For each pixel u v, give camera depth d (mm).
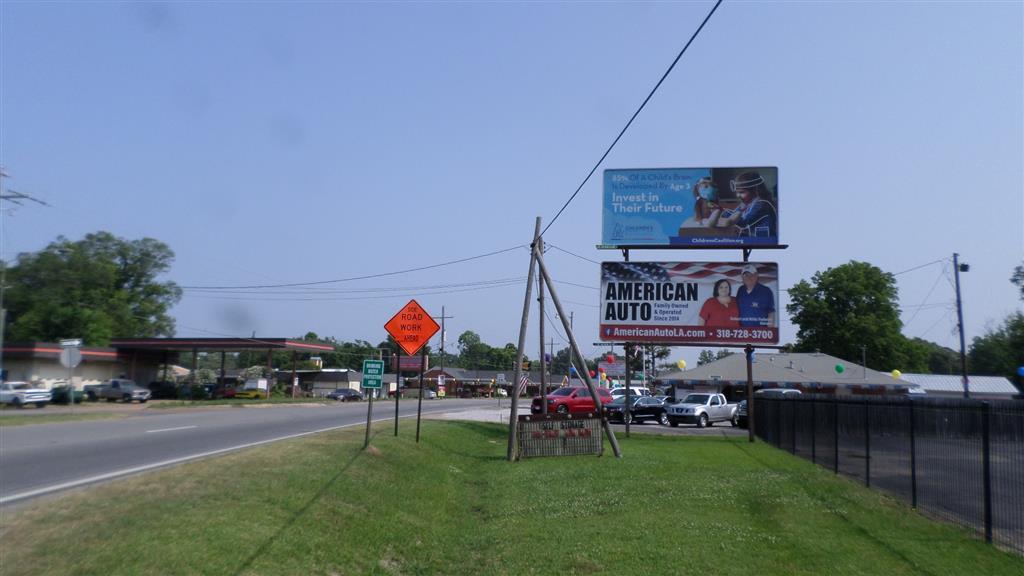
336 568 8352
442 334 93688
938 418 11609
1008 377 63344
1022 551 9211
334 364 132875
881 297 69875
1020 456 9328
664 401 46844
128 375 68000
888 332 68938
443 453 20141
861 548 9609
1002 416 9734
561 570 8719
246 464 12930
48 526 7891
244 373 92312
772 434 27094
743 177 30672
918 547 9672
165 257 86688
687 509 12344
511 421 21250
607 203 31125
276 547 8180
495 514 12477
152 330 85312
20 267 75312
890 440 13719
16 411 37281
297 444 16781
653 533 10477
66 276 76688
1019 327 58906
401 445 18500
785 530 10695
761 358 62344
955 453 11023
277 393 74688
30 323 71750
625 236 30891
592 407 40875
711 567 8711
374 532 10109
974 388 58969
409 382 107000
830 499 13312
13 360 57344
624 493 14023
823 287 71938
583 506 12727
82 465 13969
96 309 76062
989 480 9938
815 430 19969
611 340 30266
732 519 11523
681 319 30031
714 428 40719
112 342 65875
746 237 30328
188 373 82375
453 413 43844
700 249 30875
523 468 18469
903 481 13062
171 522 8289
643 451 23109
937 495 11602
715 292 30031
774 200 30406
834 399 17656
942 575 8375
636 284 30406
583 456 21141
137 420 27547
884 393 56875
